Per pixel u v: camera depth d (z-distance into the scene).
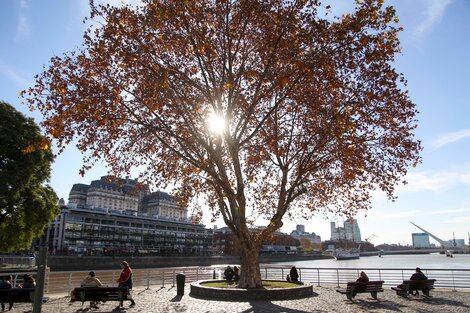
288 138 25.20
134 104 20.91
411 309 16.41
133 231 137.75
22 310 16.75
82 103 17.73
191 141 23.33
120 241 132.00
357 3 17.95
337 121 19.80
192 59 21.33
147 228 143.75
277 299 20.17
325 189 26.28
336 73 18.41
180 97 20.22
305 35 18.33
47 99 18.19
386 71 19.62
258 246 22.42
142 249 134.62
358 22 17.52
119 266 91.94
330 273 55.62
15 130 36.66
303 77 19.94
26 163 36.38
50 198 40.03
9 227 37.34
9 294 15.45
